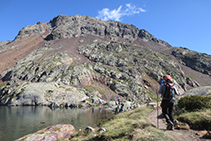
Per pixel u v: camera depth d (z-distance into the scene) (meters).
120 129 8.41
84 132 11.64
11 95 51.72
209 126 6.74
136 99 67.94
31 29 185.50
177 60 158.12
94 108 45.12
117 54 120.00
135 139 5.79
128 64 106.31
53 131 11.67
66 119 26.11
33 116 28.67
